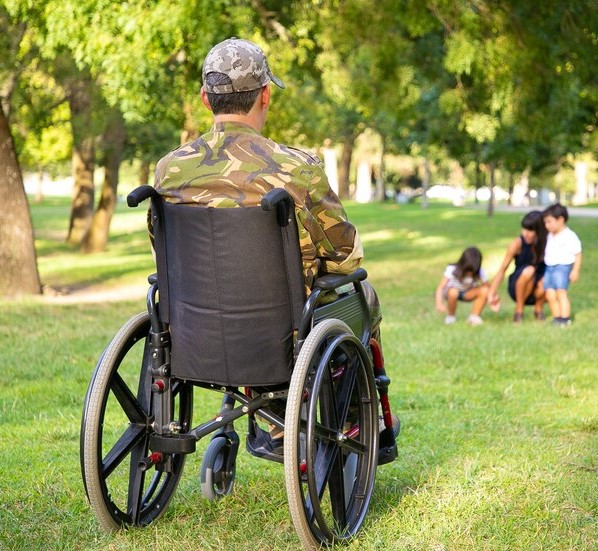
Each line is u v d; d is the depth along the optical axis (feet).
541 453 14.89
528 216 32.14
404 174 252.42
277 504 12.60
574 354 25.11
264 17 43.14
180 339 10.67
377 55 43.50
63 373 22.67
